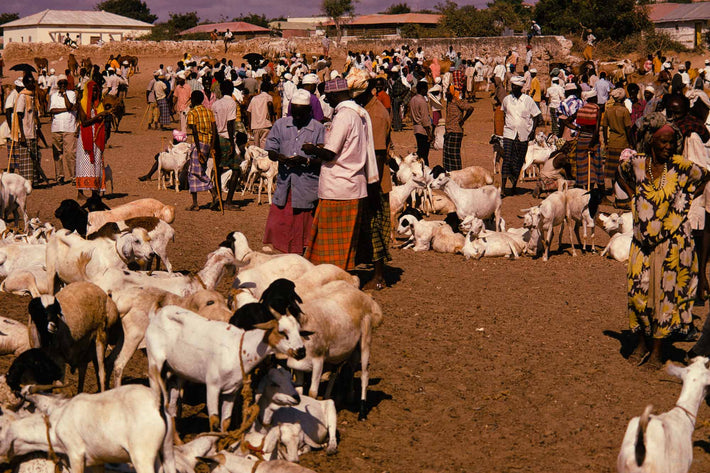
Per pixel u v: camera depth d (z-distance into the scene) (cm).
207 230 1357
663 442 468
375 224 999
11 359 712
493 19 7356
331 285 675
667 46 5925
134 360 751
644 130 739
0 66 4112
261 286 745
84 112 1538
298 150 955
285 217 971
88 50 5875
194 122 1487
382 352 798
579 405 681
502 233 1255
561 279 1112
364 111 938
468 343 830
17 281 927
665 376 748
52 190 1730
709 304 977
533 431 632
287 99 2428
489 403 685
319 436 580
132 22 10731
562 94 2628
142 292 643
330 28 9294
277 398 543
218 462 498
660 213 737
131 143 2620
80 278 821
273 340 520
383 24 9381
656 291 750
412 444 607
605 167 1619
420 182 1383
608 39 5947
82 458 479
